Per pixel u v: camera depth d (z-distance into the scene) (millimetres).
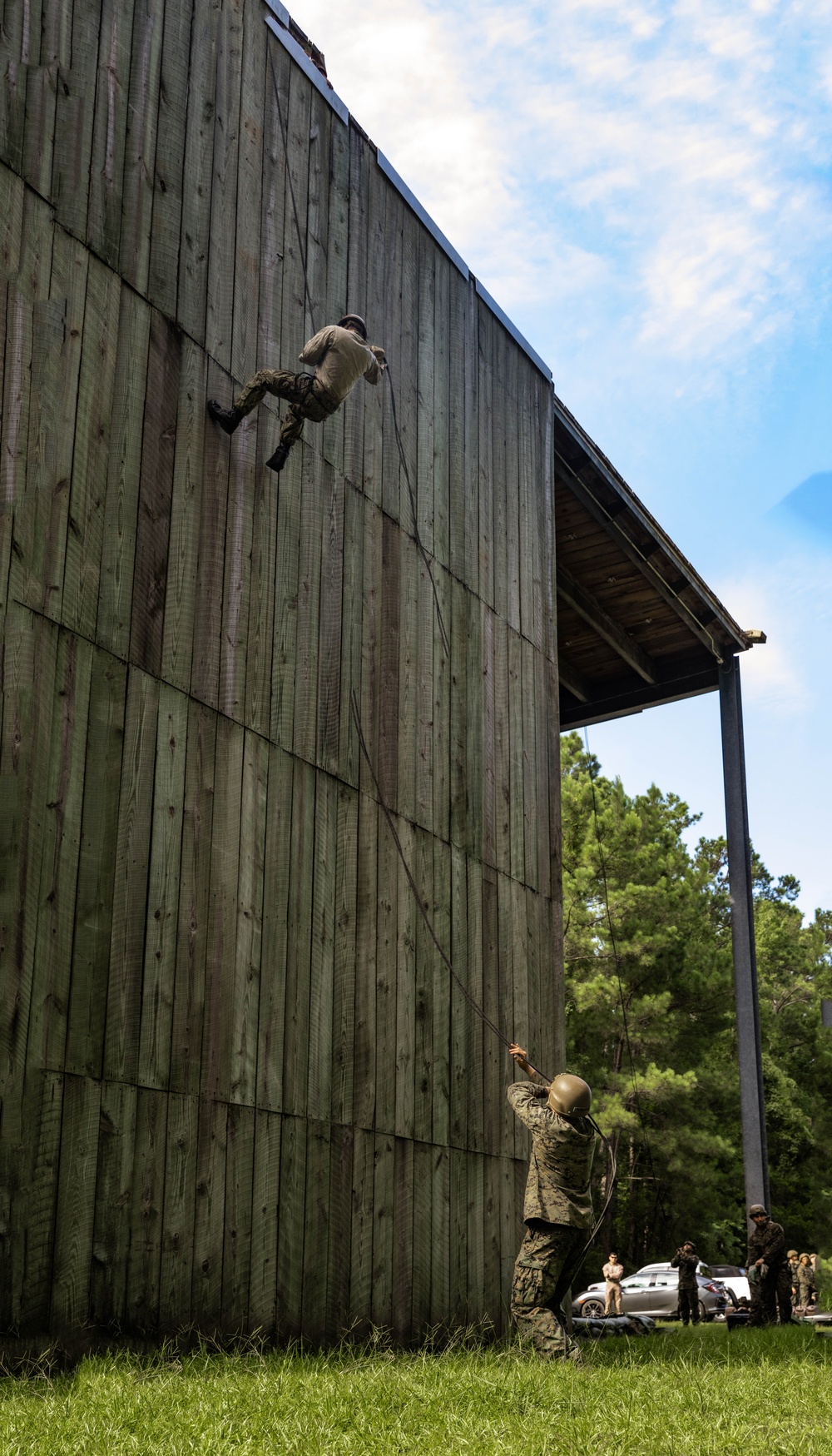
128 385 7938
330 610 9992
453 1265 10336
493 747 12617
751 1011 19891
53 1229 6457
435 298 12695
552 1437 4363
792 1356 8586
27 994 6508
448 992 11000
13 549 6812
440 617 11875
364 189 11430
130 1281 6910
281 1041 8586
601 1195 38062
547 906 13367
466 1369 6211
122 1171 6988
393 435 11398
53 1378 5961
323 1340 8492
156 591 7965
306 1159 8656
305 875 9148
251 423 9250
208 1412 4625
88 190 7820
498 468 13742
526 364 14922
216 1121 7812
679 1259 17031
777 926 49469
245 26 9781
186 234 8719
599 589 20672
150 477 8039
